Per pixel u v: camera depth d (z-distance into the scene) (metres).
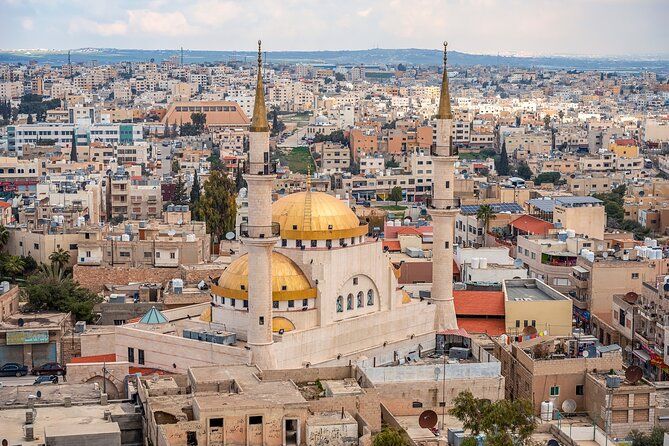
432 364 166.75
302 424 130.12
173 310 191.75
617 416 156.50
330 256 173.50
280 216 176.50
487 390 157.00
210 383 137.62
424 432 144.75
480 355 176.00
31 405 132.00
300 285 171.75
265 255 161.75
